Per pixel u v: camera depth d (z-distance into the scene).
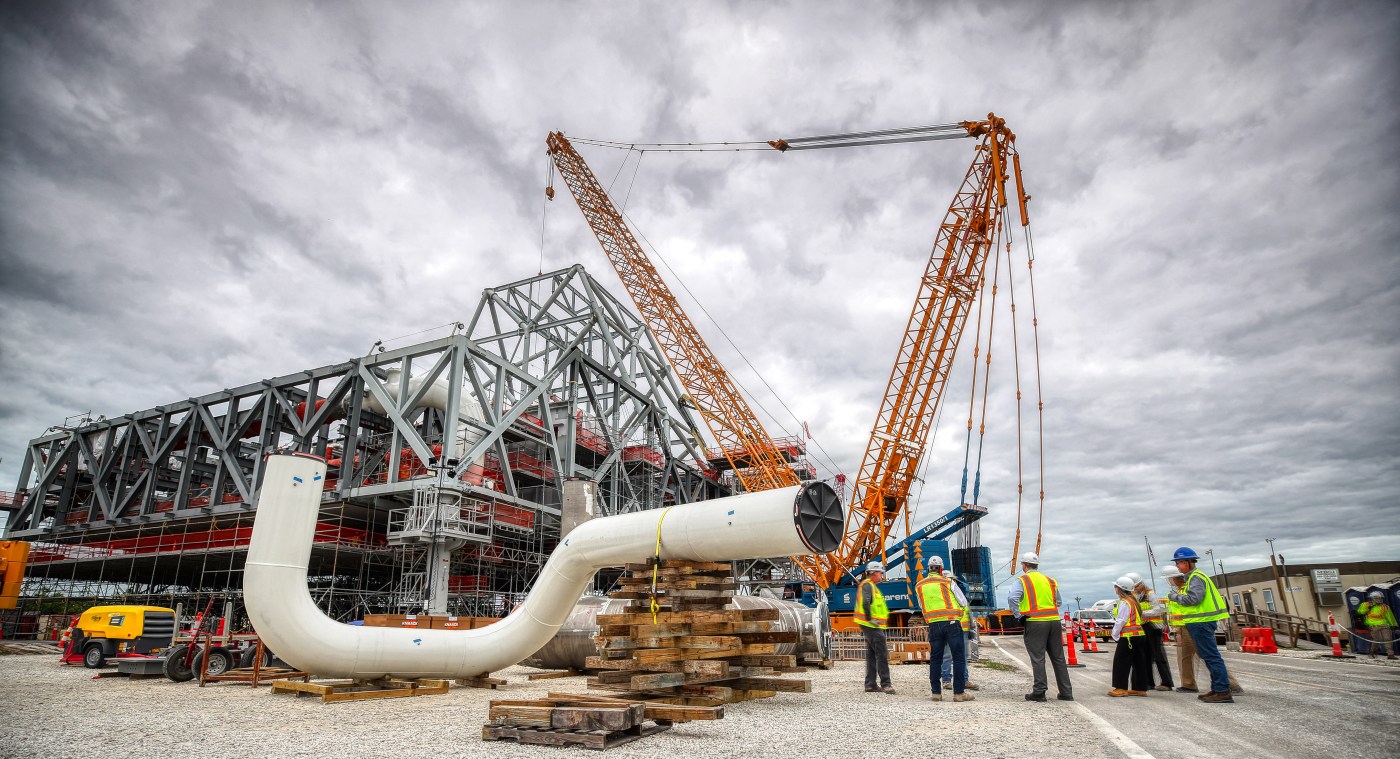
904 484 45.34
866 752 7.50
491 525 39.75
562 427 51.88
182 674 17.94
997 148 46.16
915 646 22.92
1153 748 7.37
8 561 37.72
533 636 14.60
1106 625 35.50
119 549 49.50
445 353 40.91
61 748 8.47
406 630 14.42
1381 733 8.20
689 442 67.88
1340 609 38.91
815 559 43.34
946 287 46.56
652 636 10.92
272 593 13.26
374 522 45.38
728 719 9.95
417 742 8.58
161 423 50.50
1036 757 7.04
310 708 12.16
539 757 7.63
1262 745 7.50
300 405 46.94
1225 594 52.06
